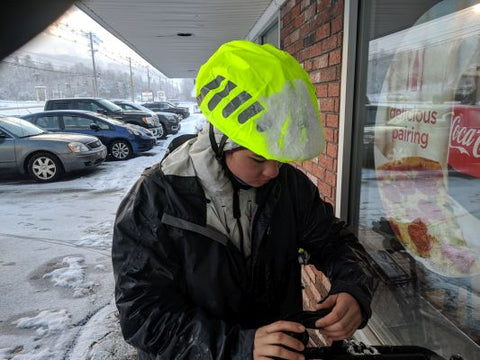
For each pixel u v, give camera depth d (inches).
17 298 130.7
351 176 81.2
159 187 37.0
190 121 1013.8
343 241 45.9
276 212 41.0
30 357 101.3
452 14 51.8
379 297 74.8
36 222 210.1
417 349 37.4
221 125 31.1
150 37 243.1
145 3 155.6
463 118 51.1
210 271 37.5
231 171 36.4
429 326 61.4
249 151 33.2
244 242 40.0
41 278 144.6
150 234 36.5
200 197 37.3
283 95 28.7
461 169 52.0
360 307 37.8
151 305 35.5
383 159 70.9
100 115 424.5
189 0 153.5
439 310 58.9
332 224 46.2
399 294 68.9
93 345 105.2
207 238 37.4
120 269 36.6
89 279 143.3
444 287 57.6
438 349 59.6
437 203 57.4
